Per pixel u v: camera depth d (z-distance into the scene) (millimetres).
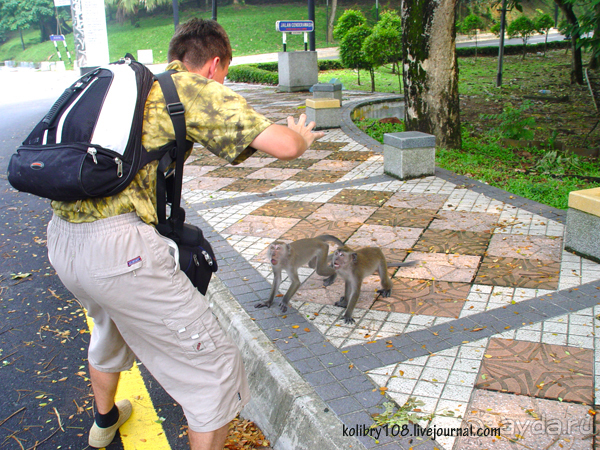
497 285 4395
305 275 4918
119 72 2172
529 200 6574
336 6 50625
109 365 2875
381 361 3375
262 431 3193
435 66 9461
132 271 2150
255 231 5902
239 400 2506
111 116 2064
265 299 4363
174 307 2262
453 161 8930
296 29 18531
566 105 16250
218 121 2158
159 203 2322
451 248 5219
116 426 3127
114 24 55250
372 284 4625
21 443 3129
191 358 2342
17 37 62781
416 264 4895
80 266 2166
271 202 6949
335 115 11750
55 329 4434
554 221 5805
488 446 2600
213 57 2457
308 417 2869
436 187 7293
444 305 4117
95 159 1987
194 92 2184
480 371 3215
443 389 3057
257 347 3609
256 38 45219
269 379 3311
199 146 10805
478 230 5648
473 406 2898
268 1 56906
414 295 4328
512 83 21281
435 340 3607
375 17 47344
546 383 3070
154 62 41188
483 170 8312
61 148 2000
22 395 3578
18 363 3947
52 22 58375
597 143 11219
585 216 4727
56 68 41688
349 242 5469
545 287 4293
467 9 42625
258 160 9492
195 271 2539
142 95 2133
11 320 4570
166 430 3240
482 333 3668
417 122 9922
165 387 2443
